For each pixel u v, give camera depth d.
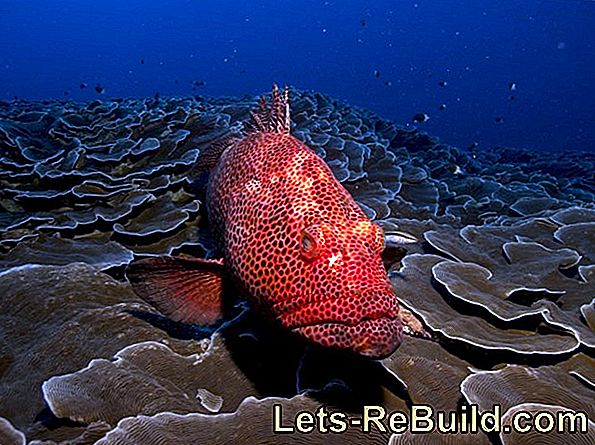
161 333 0.62
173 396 0.51
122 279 0.82
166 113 1.31
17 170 1.08
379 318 0.40
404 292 0.61
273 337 0.59
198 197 1.02
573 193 1.82
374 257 0.43
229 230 0.52
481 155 3.17
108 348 0.59
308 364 0.54
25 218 0.93
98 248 0.84
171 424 0.44
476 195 1.59
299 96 1.94
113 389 0.49
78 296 0.67
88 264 0.74
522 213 1.19
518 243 0.75
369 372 0.53
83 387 0.48
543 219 0.87
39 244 0.86
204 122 1.24
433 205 1.30
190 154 1.08
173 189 1.02
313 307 0.41
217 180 0.63
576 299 0.64
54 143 1.29
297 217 0.45
